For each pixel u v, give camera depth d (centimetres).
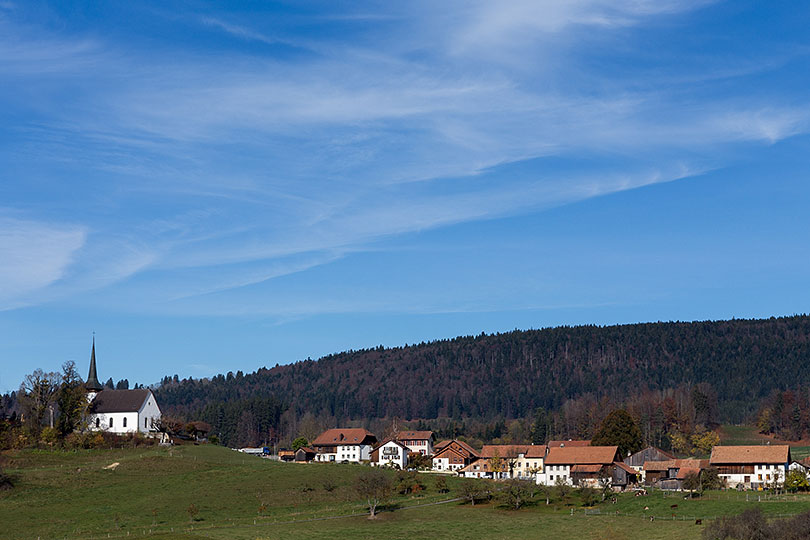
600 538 13300
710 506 15450
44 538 13162
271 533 13475
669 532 13412
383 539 13250
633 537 13275
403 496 17262
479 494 16825
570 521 14850
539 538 13450
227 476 17638
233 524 14200
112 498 15688
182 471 17925
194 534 13262
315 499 16238
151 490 16350
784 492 16988
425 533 13762
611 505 16438
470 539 13400
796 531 11106
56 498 15538
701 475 17538
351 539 13212
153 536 13062
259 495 16262
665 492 17425
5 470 17375
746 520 11606
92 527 13800
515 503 16475
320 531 13775
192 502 15588
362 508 15788
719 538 11619
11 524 13875
